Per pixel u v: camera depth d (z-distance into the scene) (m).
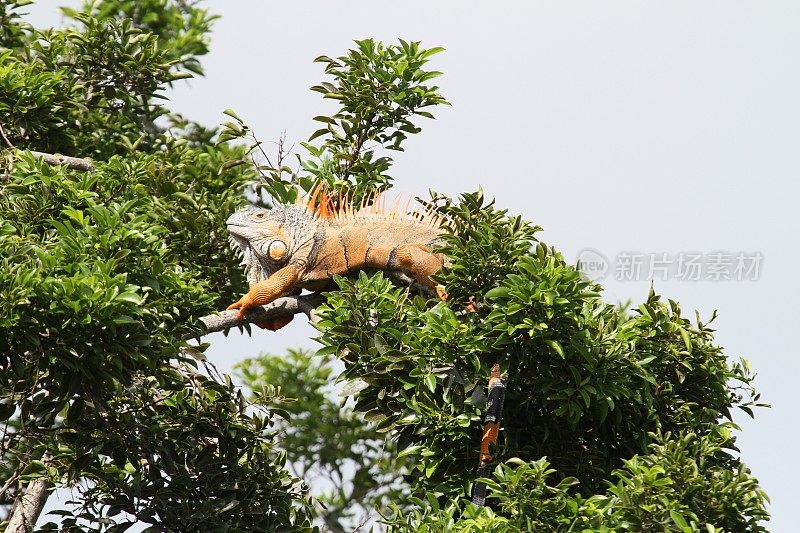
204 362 17.08
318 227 17.50
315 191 17.83
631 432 16.22
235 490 16.95
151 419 16.97
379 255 17.25
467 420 15.56
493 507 15.69
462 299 15.82
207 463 17.02
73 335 14.84
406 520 15.19
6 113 20.97
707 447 15.47
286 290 17.38
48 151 21.45
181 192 20.11
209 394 17.33
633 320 15.73
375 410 16.06
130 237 15.91
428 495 15.09
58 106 21.22
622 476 14.50
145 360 15.33
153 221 19.55
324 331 16.03
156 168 20.69
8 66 20.95
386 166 18.83
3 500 18.83
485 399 15.55
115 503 16.84
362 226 17.44
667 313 16.44
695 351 16.52
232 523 17.03
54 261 15.06
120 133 23.16
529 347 15.35
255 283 17.91
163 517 16.80
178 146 22.41
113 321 14.67
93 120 23.11
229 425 17.23
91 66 22.61
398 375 15.89
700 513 14.56
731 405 16.94
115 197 18.95
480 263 15.52
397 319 16.09
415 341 15.62
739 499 14.65
